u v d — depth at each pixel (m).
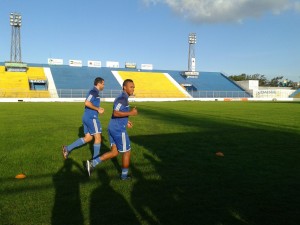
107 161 7.62
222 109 30.45
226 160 7.82
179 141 10.63
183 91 68.81
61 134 12.50
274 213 4.59
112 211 4.57
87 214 4.46
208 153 8.65
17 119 19.02
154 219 4.32
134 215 4.44
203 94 68.38
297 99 70.19
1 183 5.84
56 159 7.92
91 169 6.36
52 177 6.28
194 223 4.22
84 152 8.82
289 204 4.92
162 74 77.44
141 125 15.67
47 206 4.74
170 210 4.63
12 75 60.62
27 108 30.92
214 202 4.96
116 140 6.17
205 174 6.53
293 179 6.23
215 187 5.69
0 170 6.77
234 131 13.29
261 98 68.88
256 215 4.51
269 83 120.88
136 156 8.20
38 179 6.13
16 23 64.75
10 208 4.66
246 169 6.96
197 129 14.00
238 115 22.59
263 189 5.60
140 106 36.59
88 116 7.67
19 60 66.06
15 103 43.69
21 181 5.98
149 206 4.77
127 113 6.07
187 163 7.47
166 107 34.25
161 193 5.35
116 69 75.25
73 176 6.38
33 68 66.50
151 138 11.30
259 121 17.91
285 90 72.62
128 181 6.02
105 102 49.69
